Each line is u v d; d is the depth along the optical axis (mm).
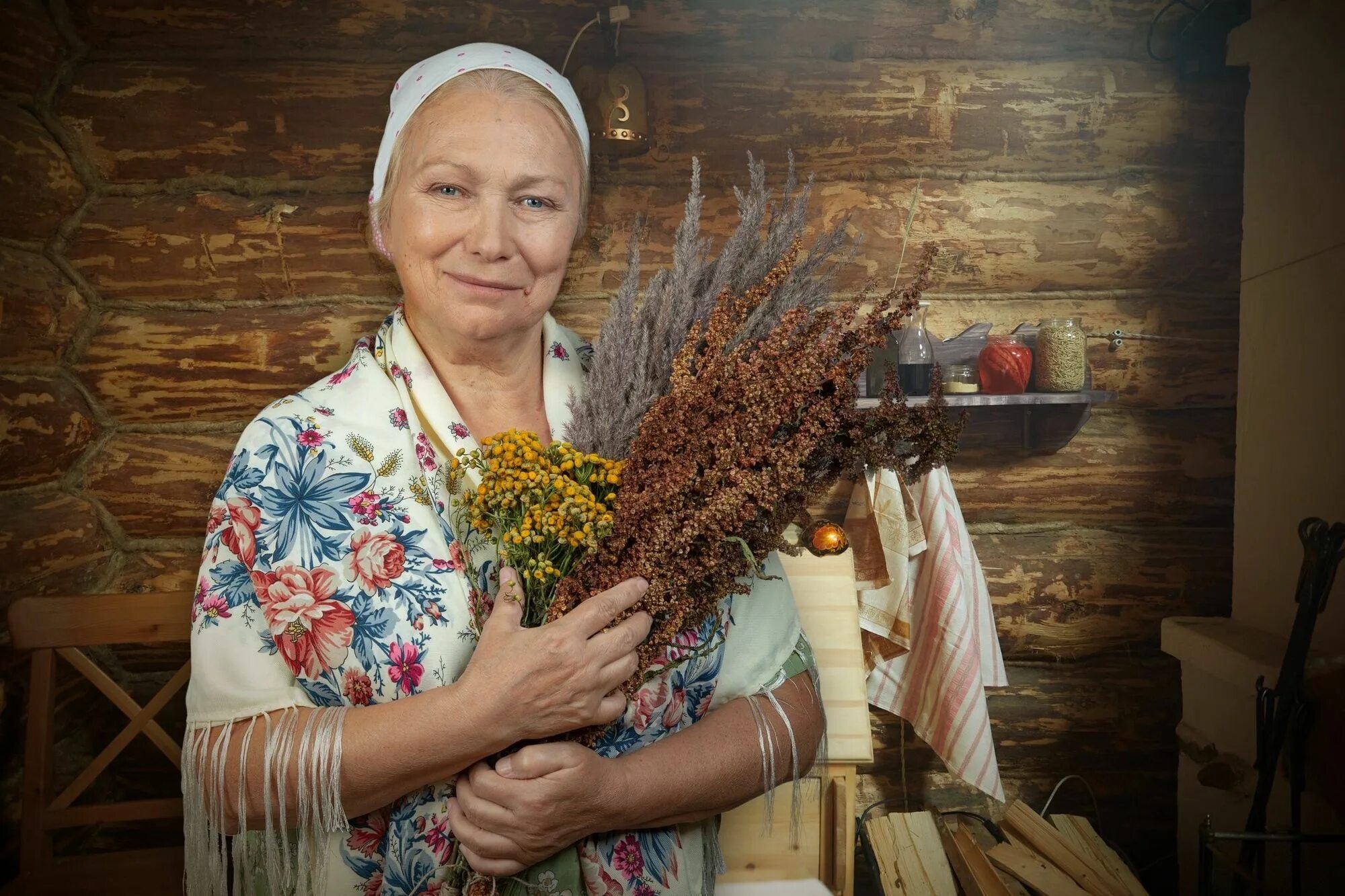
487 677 825
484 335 962
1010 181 2330
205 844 912
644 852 962
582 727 893
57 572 1975
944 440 893
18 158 1935
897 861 1995
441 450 977
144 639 1727
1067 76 2301
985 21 2295
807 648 1113
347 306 2211
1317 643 1936
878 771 2369
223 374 2174
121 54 2121
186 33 2129
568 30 2221
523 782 835
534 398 1074
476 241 910
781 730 1012
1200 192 2330
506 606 875
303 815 847
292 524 911
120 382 2148
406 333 1018
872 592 2010
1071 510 2385
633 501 854
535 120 925
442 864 910
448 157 902
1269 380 2203
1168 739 2387
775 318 933
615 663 853
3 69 1946
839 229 971
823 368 860
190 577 2201
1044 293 2371
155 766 2203
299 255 2172
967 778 1953
